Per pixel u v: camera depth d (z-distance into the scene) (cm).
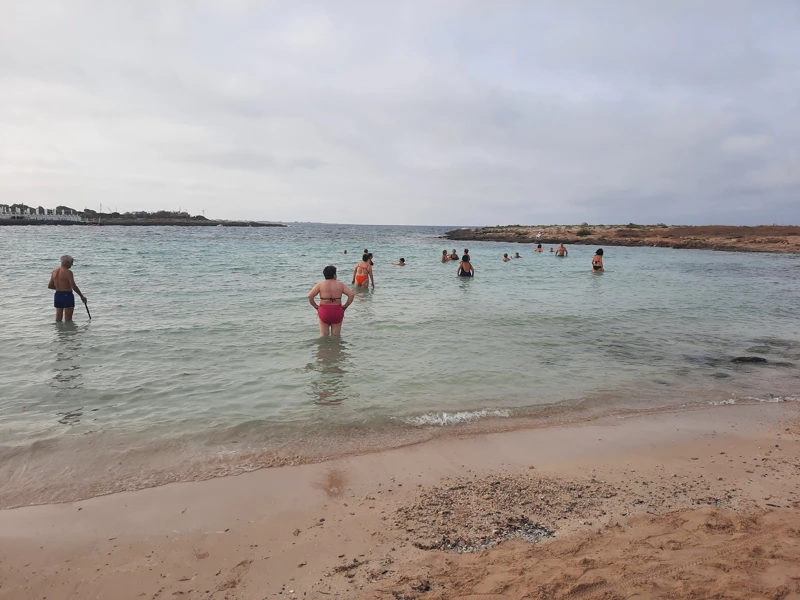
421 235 8288
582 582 248
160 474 391
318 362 712
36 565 279
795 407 577
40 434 458
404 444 456
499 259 3119
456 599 240
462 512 338
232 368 677
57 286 920
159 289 1393
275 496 361
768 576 248
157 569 277
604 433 492
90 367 666
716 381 673
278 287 1466
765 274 2334
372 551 292
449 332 922
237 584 264
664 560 268
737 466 420
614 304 1312
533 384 641
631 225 7125
